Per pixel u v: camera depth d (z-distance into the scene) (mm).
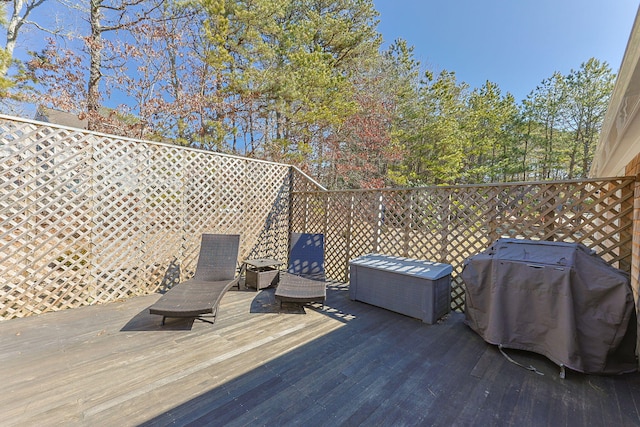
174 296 3643
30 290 3607
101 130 8773
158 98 9312
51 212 3682
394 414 2039
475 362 2727
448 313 3953
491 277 3020
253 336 3182
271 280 5066
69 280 3861
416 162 17047
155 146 4562
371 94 15492
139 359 2670
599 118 17797
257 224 6031
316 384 2357
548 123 19328
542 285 2711
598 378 2496
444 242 4305
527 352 2924
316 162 13094
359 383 2381
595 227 3209
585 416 2045
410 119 16766
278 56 11047
